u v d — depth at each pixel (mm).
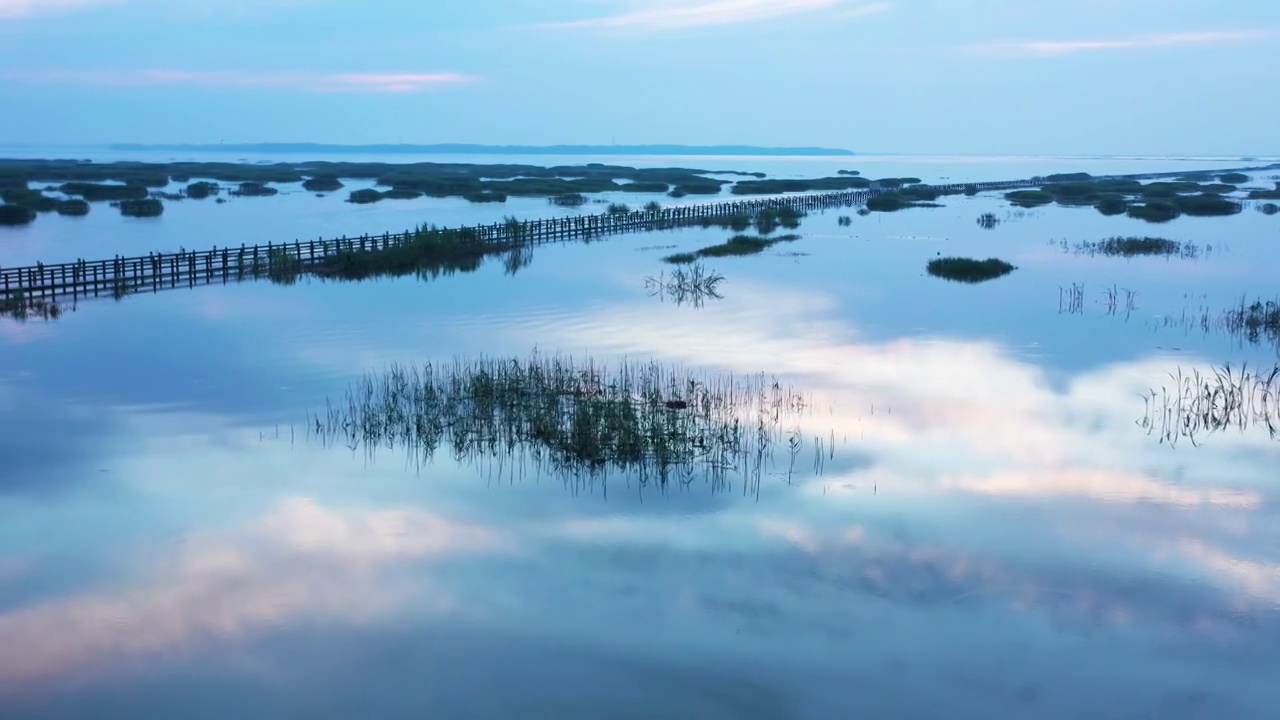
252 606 10062
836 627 9664
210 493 13141
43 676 8828
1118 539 11695
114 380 19391
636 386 18547
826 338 23875
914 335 24250
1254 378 19469
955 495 13141
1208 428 16156
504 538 11734
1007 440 15547
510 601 10156
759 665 9008
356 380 19312
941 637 9492
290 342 23281
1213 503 12836
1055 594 10344
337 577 10680
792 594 10336
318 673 8867
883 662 9062
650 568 10930
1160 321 26031
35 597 10234
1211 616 9891
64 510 12508
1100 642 9406
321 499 12961
